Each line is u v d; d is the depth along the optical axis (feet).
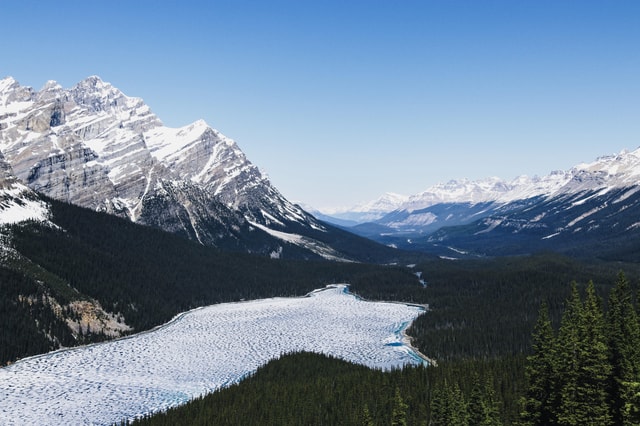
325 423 435.94
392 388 479.00
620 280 364.17
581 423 301.84
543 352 346.74
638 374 301.02
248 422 432.66
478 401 376.07
